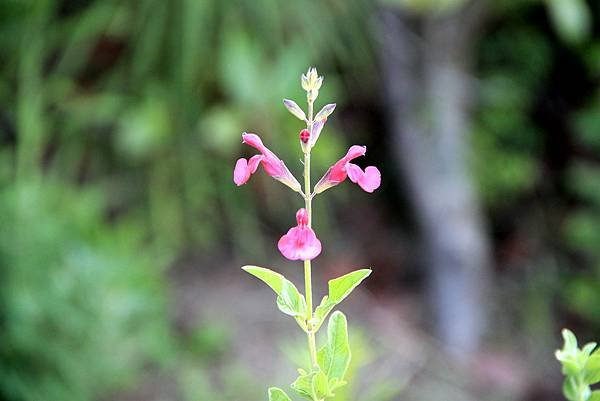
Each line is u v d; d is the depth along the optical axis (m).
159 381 1.13
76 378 1.02
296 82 1.24
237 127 1.26
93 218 1.14
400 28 1.19
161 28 1.26
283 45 1.29
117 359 1.07
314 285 1.32
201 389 1.12
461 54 1.24
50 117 1.34
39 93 1.28
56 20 1.33
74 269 1.03
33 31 1.29
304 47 1.27
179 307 1.25
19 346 0.98
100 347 1.04
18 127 1.28
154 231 1.31
